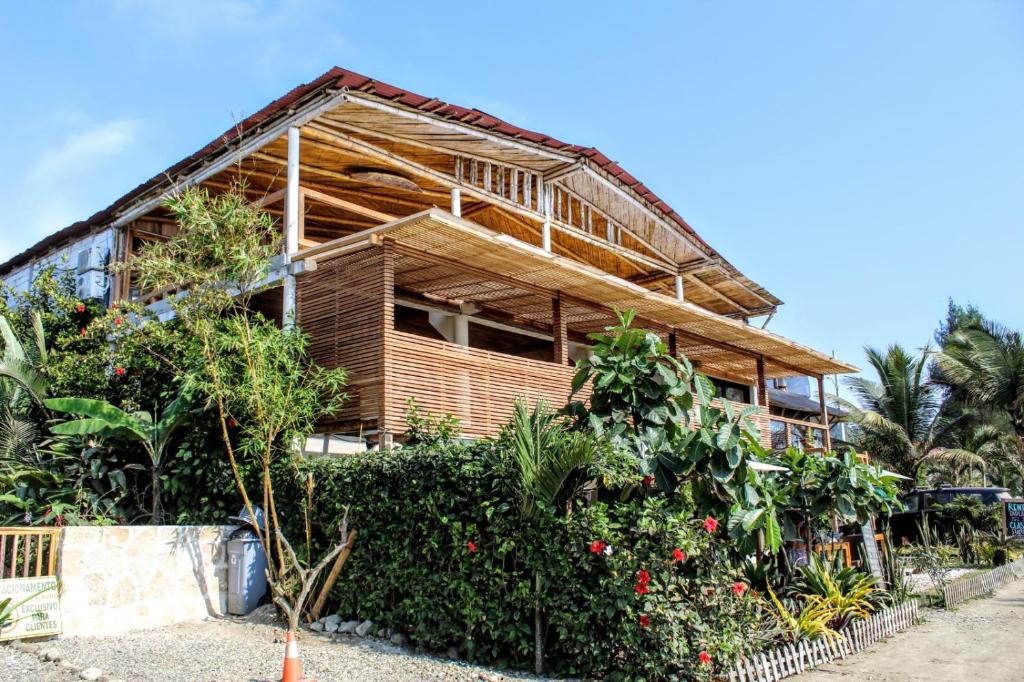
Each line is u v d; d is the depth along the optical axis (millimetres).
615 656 7473
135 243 16156
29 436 12125
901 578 13344
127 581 9344
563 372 13852
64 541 8836
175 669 7402
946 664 9141
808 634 9336
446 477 8547
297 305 12305
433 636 8438
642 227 17859
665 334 16922
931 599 14148
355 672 7527
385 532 9094
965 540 21203
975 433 30781
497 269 12641
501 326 16234
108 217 15703
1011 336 26141
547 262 12227
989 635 11117
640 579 7148
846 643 9773
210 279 10359
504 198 15250
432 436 10562
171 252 10641
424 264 12180
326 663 7836
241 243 10367
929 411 29703
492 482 8172
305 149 13172
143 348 12117
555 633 7836
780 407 28750
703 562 7711
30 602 8406
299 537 10086
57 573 8781
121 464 11297
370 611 9180
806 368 21031
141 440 11102
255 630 9383
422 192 15414
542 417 8133
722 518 7980
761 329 17406
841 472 11000
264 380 10008
